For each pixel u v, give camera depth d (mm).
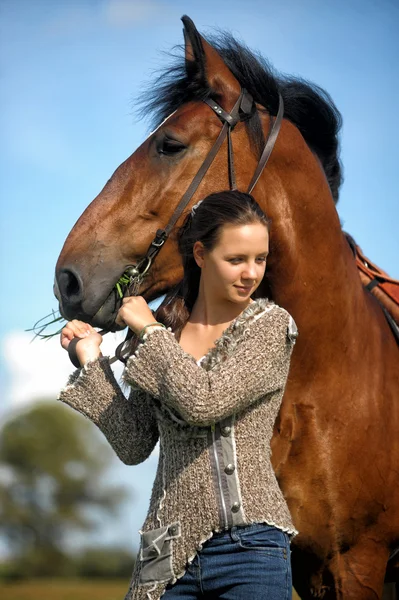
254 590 3162
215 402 3135
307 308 4473
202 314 3551
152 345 3260
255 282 3395
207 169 4289
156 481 3398
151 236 4250
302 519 4480
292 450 4480
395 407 4750
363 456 4551
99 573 51875
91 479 55438
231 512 3186
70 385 3539
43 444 54844
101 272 4195
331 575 4613
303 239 4445
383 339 4871
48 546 52875
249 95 4438
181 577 3242
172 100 4602
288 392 4492
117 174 4363
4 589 33500
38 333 4398
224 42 4617
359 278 4852
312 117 4852
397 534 4707
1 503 53188
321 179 4562
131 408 3539
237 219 3328
